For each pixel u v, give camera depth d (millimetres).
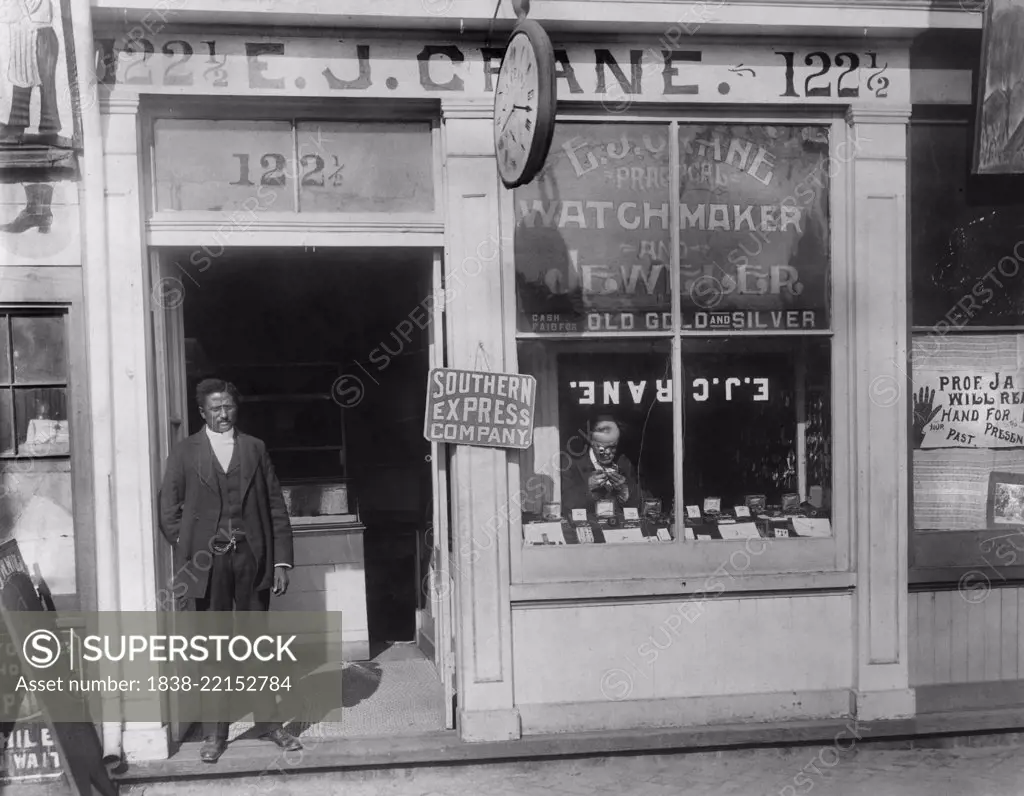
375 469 6883
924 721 5043
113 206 4547
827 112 5070
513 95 4344
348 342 6699
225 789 4547
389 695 5551
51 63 4449
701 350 5062
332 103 4766
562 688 4930
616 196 4977
